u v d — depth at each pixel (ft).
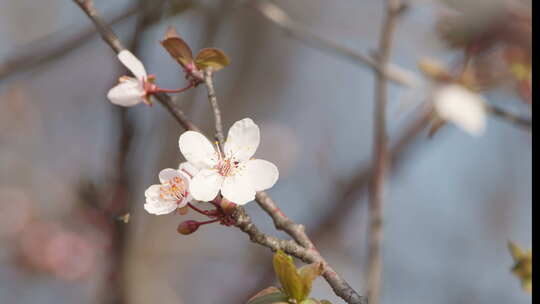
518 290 23.21
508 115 10.28
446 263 24.13
